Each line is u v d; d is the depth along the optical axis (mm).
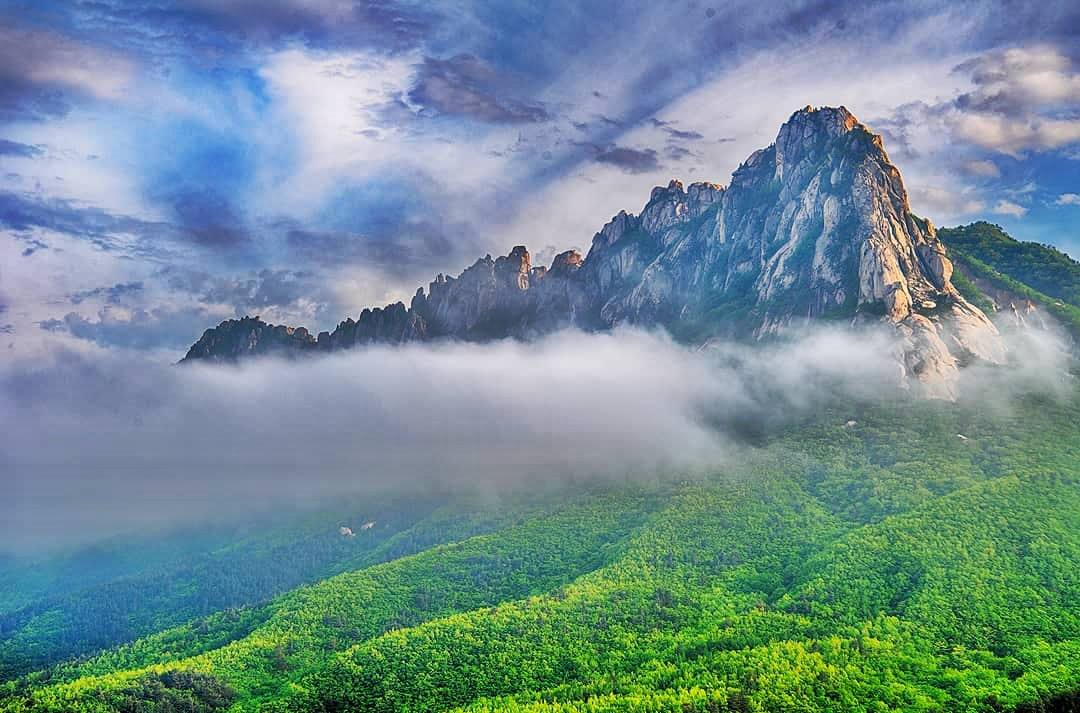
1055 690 185000
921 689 191000
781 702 189875
